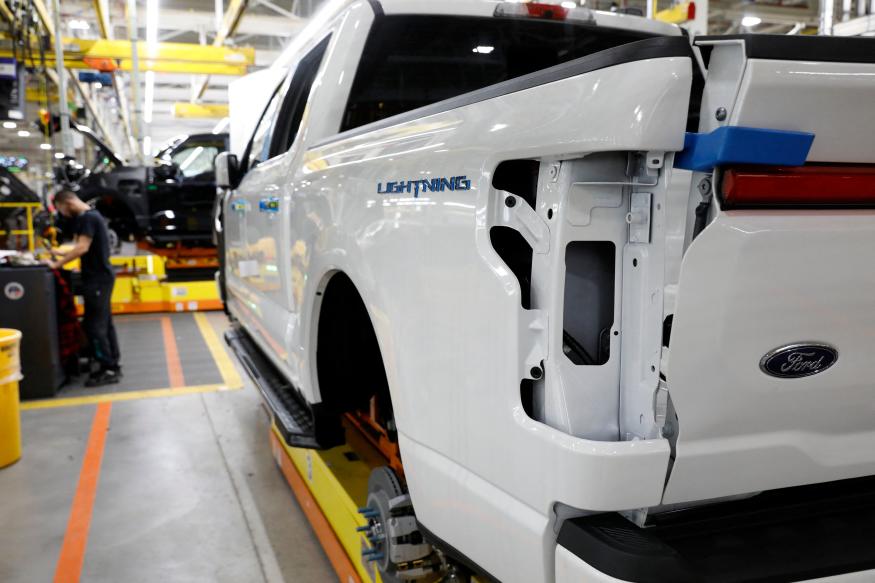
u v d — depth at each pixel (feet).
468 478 5.12
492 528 4.87
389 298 5.96
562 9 9.38
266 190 10.89
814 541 4.51
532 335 4.51
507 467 4.66
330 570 9.86
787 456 4.58
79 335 20.34
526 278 4.85
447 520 5.44
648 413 4.27
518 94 4.57
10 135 45.78
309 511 10.85
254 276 12.29
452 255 5.07
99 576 9.72
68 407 17.94
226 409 17.70
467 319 4.95
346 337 8.68
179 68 43.16
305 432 8.98
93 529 11.14
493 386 4.73
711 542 4.43
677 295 3.95
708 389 4.17
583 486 4.10
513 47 9.89
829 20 17.53
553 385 4.40
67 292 19.80
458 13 9.05
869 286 4.22
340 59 8.99
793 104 3.78
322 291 8.23
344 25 9.06
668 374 4.08
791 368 4.28
